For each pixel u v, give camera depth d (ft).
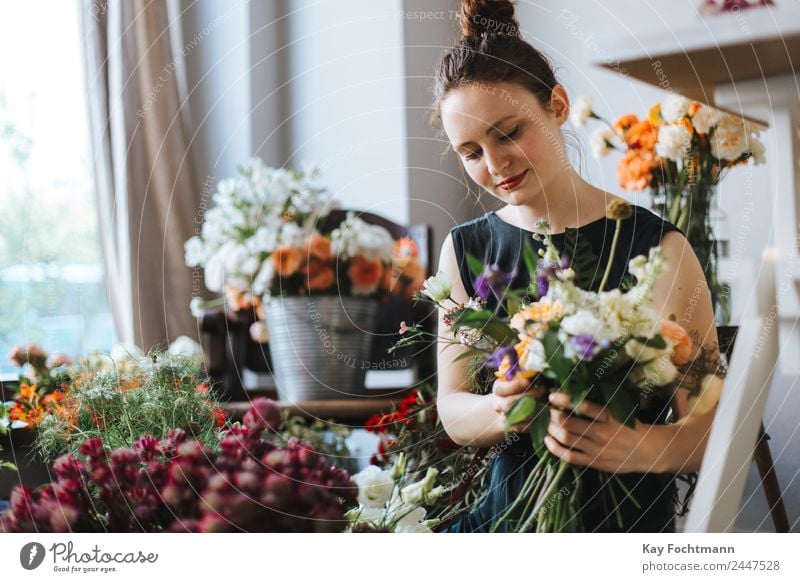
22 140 8.30
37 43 8.44
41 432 3.20
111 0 9.06
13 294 7.88
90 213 8.80
